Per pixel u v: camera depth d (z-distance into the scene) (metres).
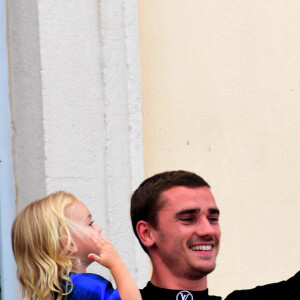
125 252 14.87
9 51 14.83
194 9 16.28
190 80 16.16
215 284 16.30
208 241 10.40
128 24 15.16
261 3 17.09
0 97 14.71
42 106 14.27
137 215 10.77
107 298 10.66
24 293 11.33
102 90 14.87
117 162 14.91
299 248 17.31
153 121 15.71
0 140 14.66
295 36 17.44
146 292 10.69
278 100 17.19
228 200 16.50
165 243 10.45
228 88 16.59
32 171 14.45
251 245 16.75
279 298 10.91
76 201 11.66
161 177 10.73
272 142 17.08
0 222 14.62
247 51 16.86
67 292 10.81
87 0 14.80
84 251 11.34
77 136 14.55
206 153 16.27
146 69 15.70
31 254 11.11
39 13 14.33
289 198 17.23
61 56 14.48
